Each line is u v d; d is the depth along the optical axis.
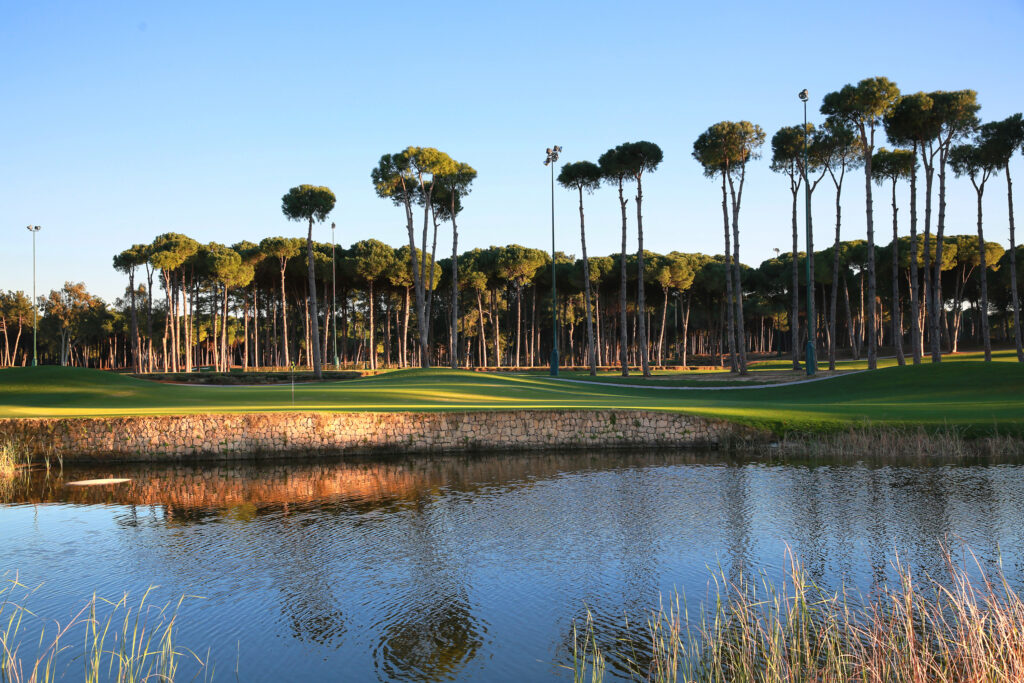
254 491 16.77
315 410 24.42
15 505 15.57
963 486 15.48
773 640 6.94
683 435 22.81
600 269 83.06
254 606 9.30
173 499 15.98
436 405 27.38
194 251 78.69
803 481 16.53
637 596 9.38
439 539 12.29
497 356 76.50
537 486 16.80
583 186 54.34
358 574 10.52
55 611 9.27
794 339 48.06
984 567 9.97
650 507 14.32
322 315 102.56
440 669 7.38
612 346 102.00
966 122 39.12
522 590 9.70
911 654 6.48
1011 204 41.72
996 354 68.75
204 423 21.78
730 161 47.75
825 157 47.78
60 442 21.36
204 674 7.38
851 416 23.33
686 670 7.11
